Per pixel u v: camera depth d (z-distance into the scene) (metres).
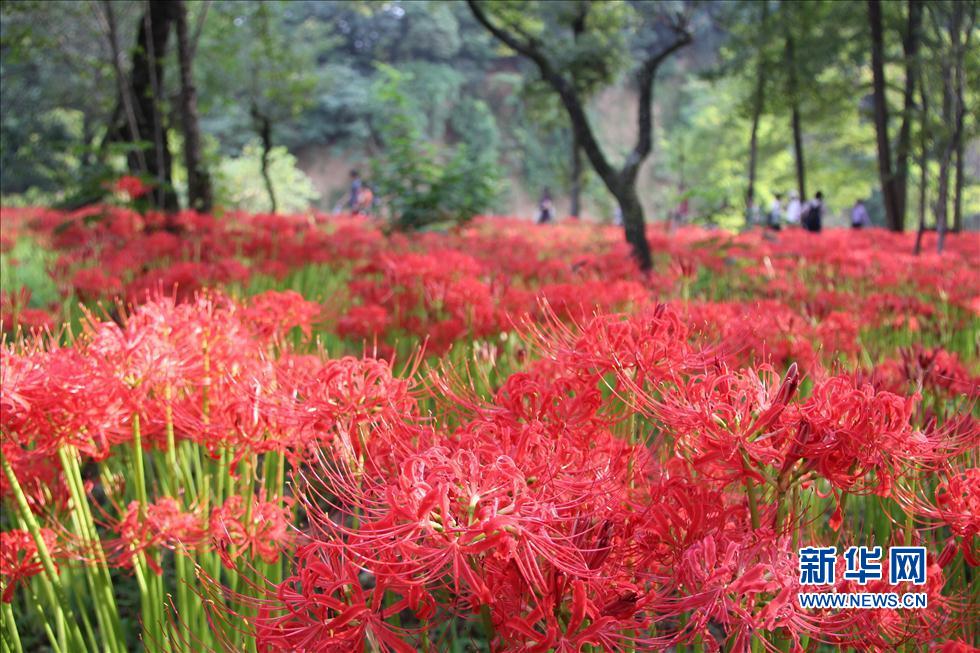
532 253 8.08
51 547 2.07
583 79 11.09
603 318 1.71
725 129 28.50
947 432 1.65
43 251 7.60
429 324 3.80
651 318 1.69
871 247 11.07
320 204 38.81
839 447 1.42
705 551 1.29
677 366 1.67
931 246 11.53
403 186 9.96
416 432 1.67
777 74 19.14
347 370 1.72
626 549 1.42
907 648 1.63
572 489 1.39
